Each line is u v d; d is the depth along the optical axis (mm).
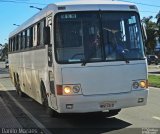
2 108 15258
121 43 10789
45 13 11930
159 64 79188
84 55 10492
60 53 10508
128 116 12766
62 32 10578
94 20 10711
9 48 23203
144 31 11125
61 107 10391
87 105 10383
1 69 69938
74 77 10359
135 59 10797
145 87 10867
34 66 14062
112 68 10547
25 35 16312
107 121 11922
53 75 10734
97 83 10438
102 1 11172
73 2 10891
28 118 12781
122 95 10570
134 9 11117
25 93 17609
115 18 10867
